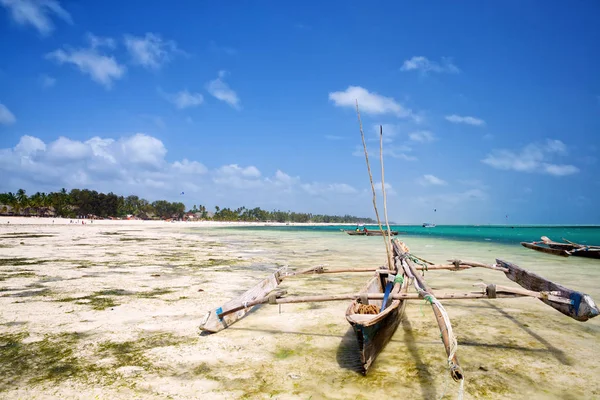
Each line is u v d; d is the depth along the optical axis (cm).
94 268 1295
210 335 584
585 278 1140
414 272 714
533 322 666
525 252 2128
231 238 3841
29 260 1483
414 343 552
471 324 654
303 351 515
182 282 1047
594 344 550
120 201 14900
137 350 516
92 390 395
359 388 401
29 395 383
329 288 1009
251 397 381
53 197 12031
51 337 566
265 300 579
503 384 414
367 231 4944
